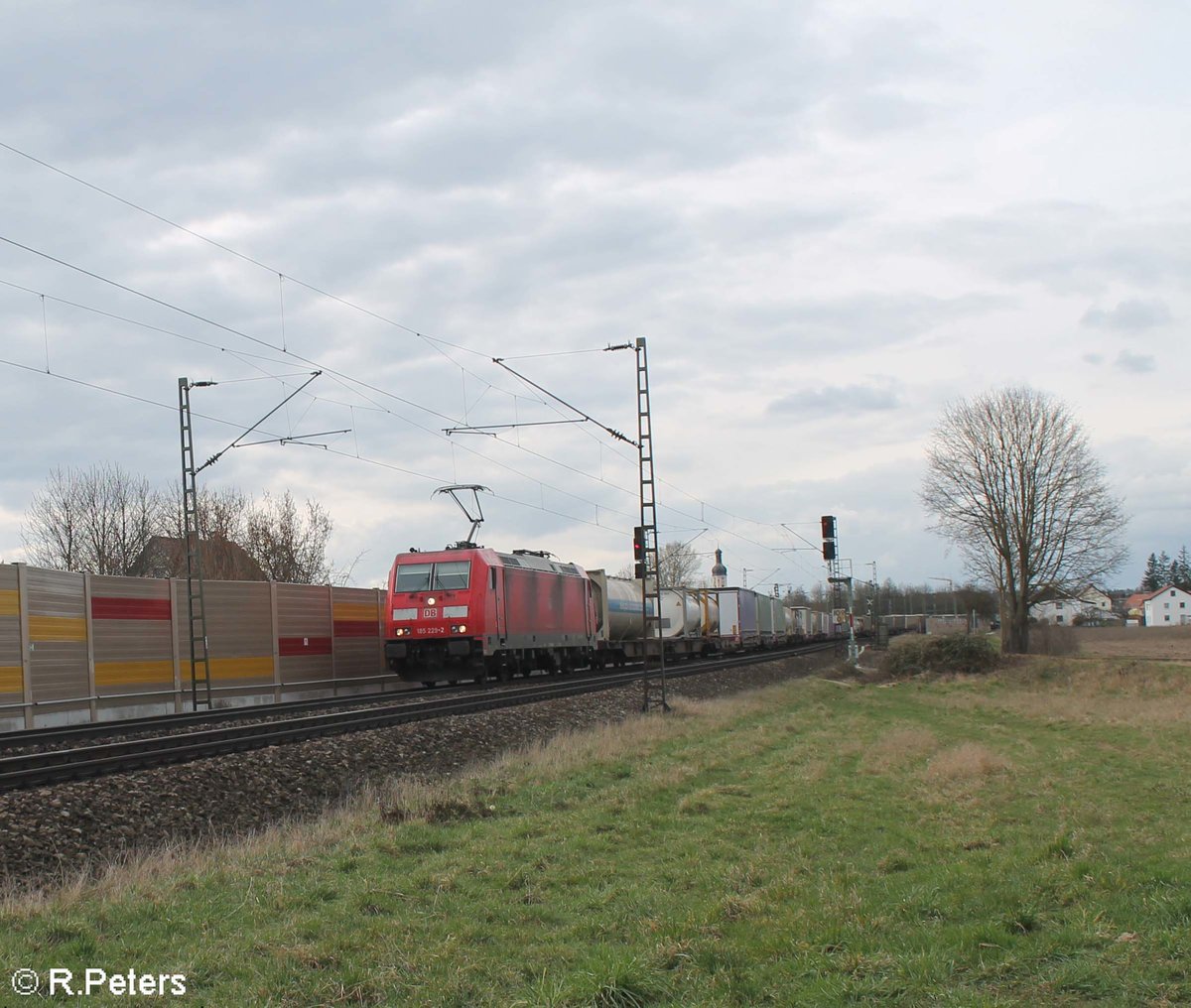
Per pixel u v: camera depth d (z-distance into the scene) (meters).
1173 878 9.11
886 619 150.25
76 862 11.21
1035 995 6.38
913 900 9.01
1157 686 44.69
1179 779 17.83
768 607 74.19
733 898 9.22
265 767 15.78
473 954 7.93
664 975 7.33
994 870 10.28
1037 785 17.06
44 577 25.23
